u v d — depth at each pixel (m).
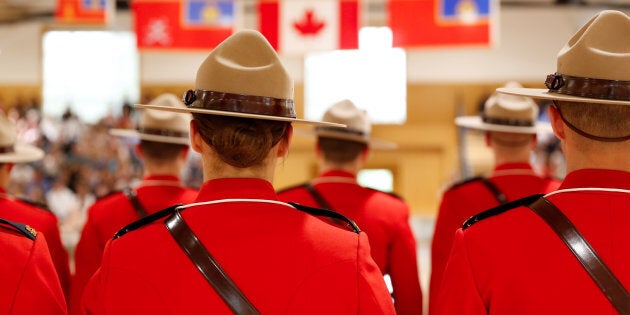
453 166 11.78
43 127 11.58
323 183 2.37
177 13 6.48
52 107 12.40
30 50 12.41
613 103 1.23
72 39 12.41
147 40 6.47
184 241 1.20
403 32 6.35
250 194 1.24
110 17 7.11
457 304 1.30
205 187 1.26
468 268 1.29
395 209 2.31
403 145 11.86
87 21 7.06
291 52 6.28
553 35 12.02
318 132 2.42
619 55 1.25
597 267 1.20
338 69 12.01
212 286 1.16
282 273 1.18
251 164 1.24
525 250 1.25
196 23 6.48
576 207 1.26
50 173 11.11
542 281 1.22
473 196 2.54
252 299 1.16
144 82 12.41
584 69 1.27
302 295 1.17
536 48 12.03
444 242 2.57
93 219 2.44
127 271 1.20
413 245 2.30
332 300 1.17
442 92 11.99
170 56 12.41
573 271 1.21
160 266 1.19
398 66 12.00
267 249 1.19
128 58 12.41
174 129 2.53
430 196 11.75
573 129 1.28
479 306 1.27
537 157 11.13
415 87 11.98
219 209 1.23
